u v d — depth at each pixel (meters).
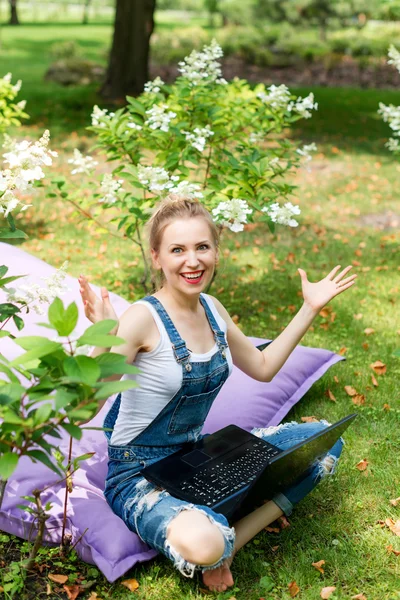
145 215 4.09
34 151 2.48
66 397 1.84
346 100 16.28
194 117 4.66
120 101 13.64
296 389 3.89
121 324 2.54
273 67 21.27
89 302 2.40
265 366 2.92
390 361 4.51
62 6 48.16
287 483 2.77
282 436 3.04
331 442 2.81
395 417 3.82
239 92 5.21
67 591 2.47
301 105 4.73
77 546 2.63
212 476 2.60
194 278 2.60
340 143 11.85
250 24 34.28
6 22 38.97
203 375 2.63
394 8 20.33
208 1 38.75
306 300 2.91
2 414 1.91
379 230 7.41
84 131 11.76
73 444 3.03
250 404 3.59
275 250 6.66
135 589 2.54
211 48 4.80
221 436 2.87
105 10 52.34
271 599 2.54
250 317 5.14
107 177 4.12
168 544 2.41
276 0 32.00
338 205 8.31
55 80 16.94
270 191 4.30
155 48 20.94
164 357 2.56
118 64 13.82
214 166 4.59
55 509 2.71
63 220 7.25
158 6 50.16
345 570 2.68
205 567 2.38
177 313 2.65
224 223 3.47
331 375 4.25
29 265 4.34
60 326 1.96
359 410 3.90
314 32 31.72
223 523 2.39
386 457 3.44
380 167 10.25
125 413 2.65
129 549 2.57
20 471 2.84
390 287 5.81
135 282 5.74
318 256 6.52
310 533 2.90
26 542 2.69
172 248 2.59
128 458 2.67
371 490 3.18
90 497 2.79
